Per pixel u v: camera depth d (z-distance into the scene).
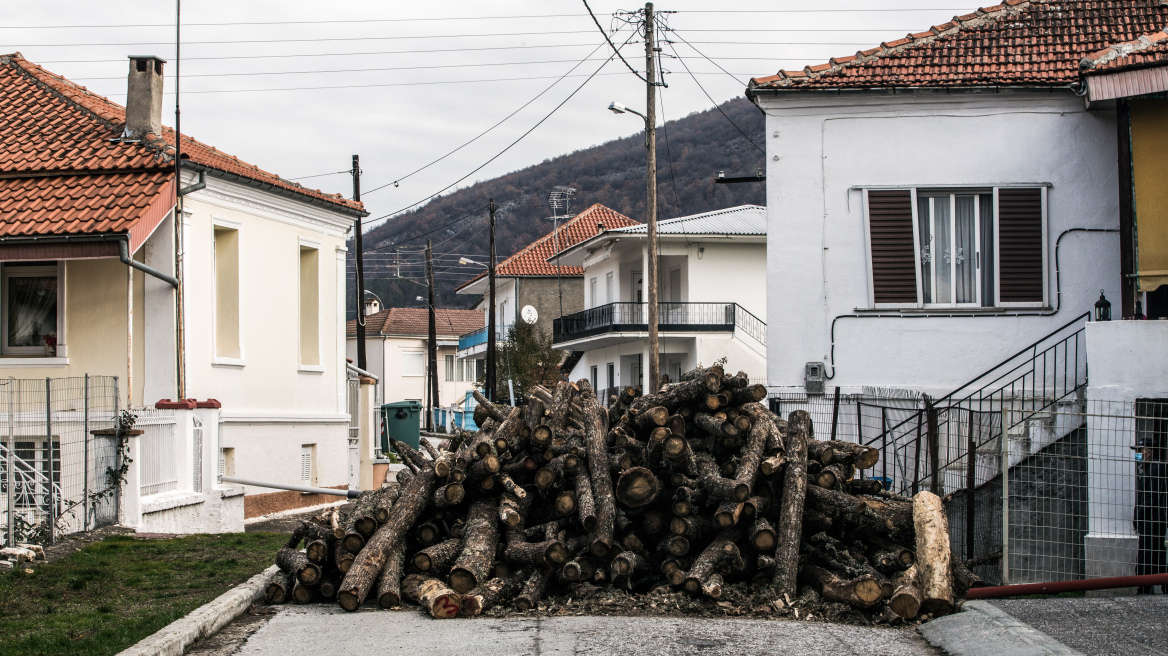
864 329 15.60
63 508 12.88
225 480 16.61
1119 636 7.74
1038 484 12.59
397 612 8.92
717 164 100.38
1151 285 12.71
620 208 101.94
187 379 17.27
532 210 108.25
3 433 15.66
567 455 9.75
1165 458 11.55
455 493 9.58
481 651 7.41
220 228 18.84
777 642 7.72
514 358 45.81
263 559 11.81
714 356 39.38
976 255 15.55
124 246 15.10
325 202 21.91
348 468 23.39
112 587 9.94
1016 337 15.28
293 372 21.16
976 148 15.41
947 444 13.18
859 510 9.23
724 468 9.64
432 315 53.12
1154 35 13.20
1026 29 16.38
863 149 15.67
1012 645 7.39
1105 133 15.12
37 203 16.17
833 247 15.72
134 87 17.83
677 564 9.09
